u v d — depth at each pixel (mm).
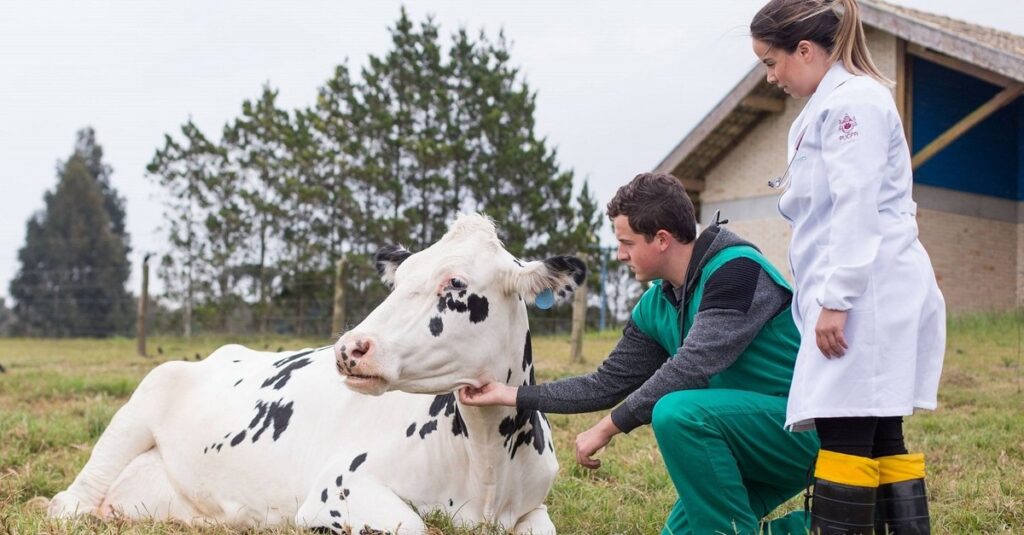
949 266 16578
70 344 25281
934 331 3029
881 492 3197
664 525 3859
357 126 30516
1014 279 17391
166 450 4746
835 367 2945
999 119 17297
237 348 5223
